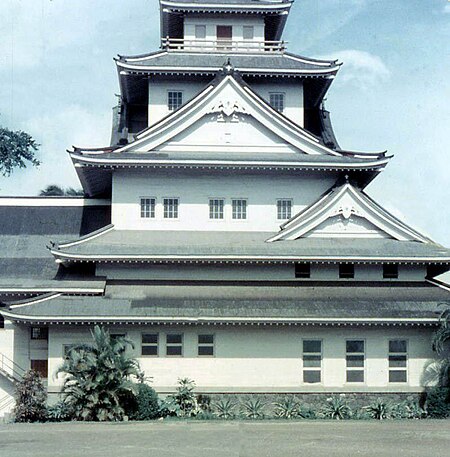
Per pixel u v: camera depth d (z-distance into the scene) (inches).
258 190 1856.5
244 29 2112.5
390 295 1710.1
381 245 1763.0
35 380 1536.7
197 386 1625.2
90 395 1422.2
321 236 1785.2
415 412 1587.1
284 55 2047.2
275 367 1644.9
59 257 1662.2
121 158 1765.5
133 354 1616.6
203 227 1836.9
